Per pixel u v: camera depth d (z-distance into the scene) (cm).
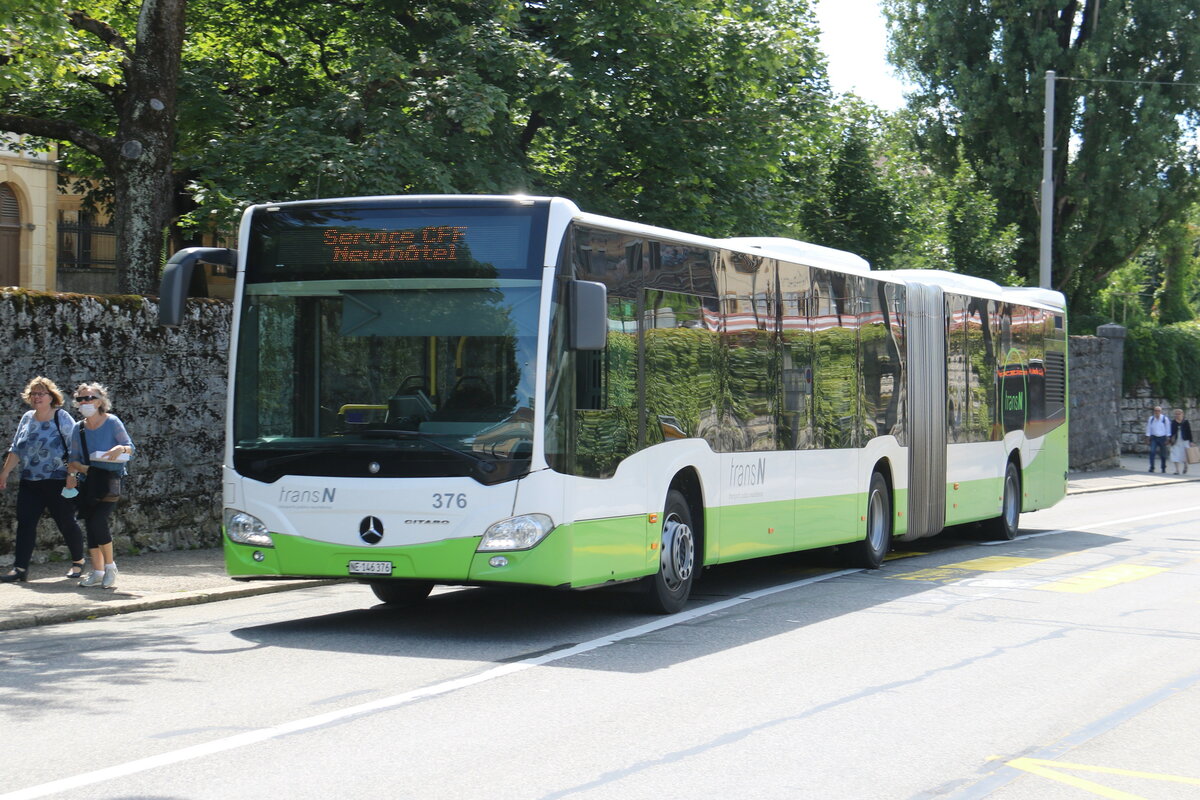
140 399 1548
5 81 1708
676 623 1141
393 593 1266
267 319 1066
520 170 2278
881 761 686
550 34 2441
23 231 3438
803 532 1409
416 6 2341
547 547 1003
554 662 951
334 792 606
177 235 2447
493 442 1007
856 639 1070
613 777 642
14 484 1384
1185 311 5447
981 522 2020
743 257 1303
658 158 2533
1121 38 4397
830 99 2894
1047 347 2216
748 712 795
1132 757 705
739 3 2609
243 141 2102
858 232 3625
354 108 2128
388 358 1036
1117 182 4450
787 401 1378
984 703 836
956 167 4619
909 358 1692
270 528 1048
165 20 1820
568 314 1028
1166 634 1109
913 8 4669
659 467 1142
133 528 1543
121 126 1836
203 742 699
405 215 1045
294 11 2477
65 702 798
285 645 1011
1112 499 3020
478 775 640
